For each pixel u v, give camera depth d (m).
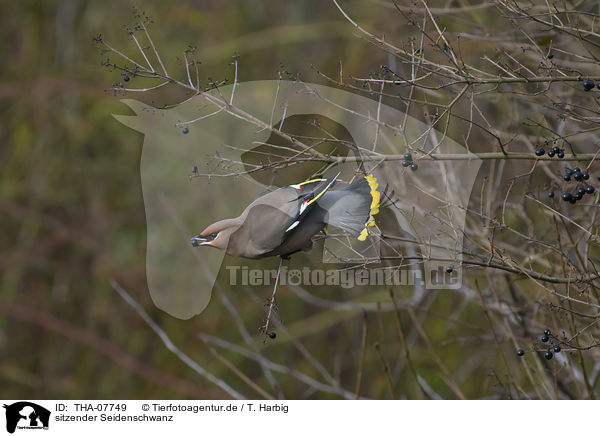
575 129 7.20
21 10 13.88
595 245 7.35
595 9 7.37
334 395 12.09
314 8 12.35
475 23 8.40
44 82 13.35
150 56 11.79
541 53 6.48
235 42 12.25
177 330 12.47
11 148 13.76
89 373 13.14
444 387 10.70
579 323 7.78
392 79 6.49
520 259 8.31
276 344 12.16
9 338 13.59
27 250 13.45
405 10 8.09
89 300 13.20
